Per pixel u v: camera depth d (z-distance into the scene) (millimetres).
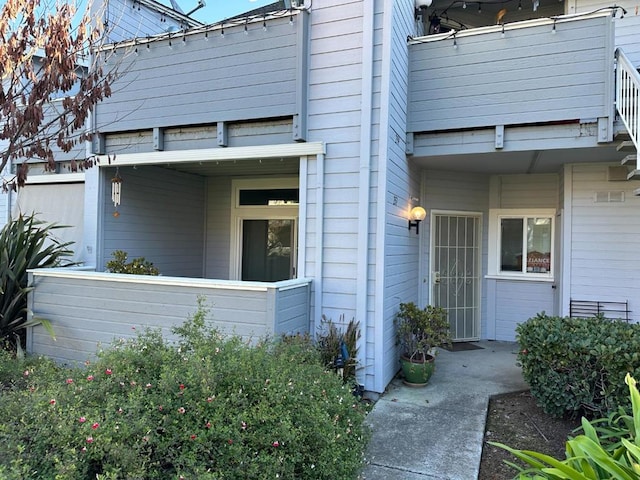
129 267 5621
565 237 6020
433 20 7434
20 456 1715
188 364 2316
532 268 6945
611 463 1685
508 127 5105
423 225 6594
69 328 4793
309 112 4859
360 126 4609
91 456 1772
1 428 1827
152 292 4426
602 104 4652
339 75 4719
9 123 3908
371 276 4543
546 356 3785
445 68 5285
